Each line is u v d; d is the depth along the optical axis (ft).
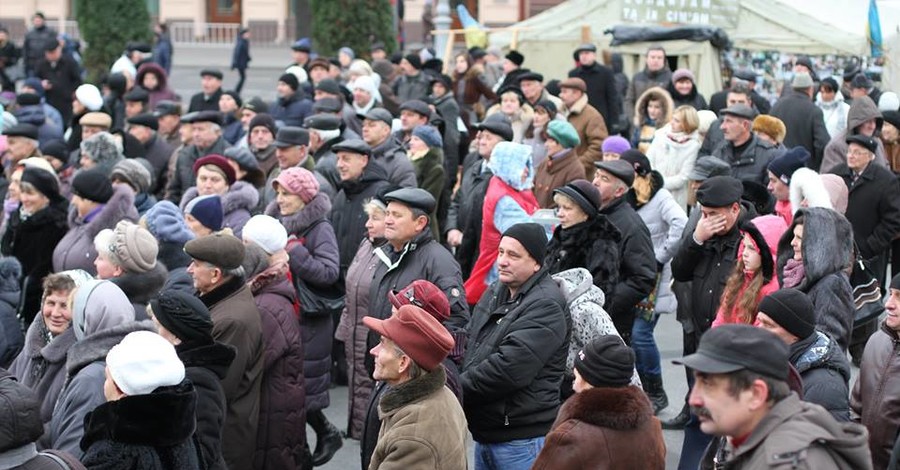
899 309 23.20
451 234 43.34
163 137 56.03
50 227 37.93
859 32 82.48
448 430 20.53
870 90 70.74
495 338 24.61
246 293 25.99
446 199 48.57
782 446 15.08
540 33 86.89
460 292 28.27
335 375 41.70
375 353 21.27
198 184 38.22
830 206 31.35
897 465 21.09
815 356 21.71
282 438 27.22
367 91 58.29
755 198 35.47
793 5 86.33
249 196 37.58
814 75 77.97
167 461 19.31
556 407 24.64
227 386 25.03
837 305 25.17
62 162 47.67
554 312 24.34
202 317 22.41
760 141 45.57
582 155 53.47
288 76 63.26
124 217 36.37
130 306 24.72
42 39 103.09
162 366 19.19
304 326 33.35
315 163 46.19
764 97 75.31
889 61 81.97
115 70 80.23
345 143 38.27
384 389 22.80
